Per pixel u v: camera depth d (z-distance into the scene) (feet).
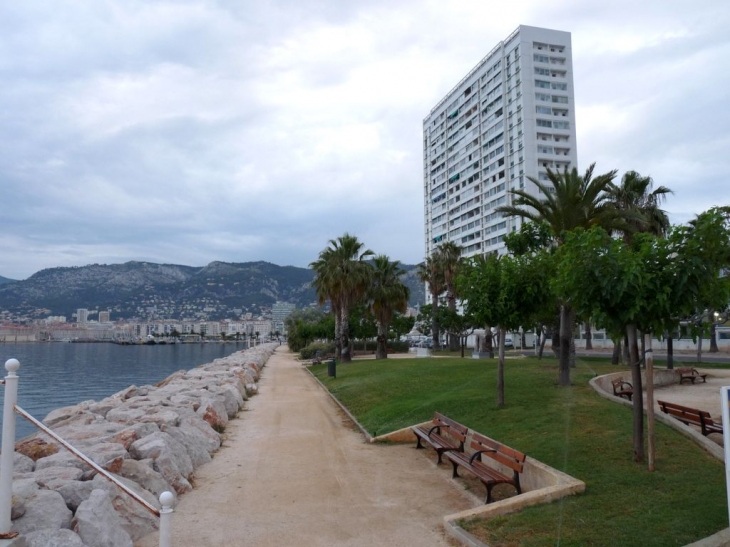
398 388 57.16
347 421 46.47
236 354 152.46
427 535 19.56
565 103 285.64
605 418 32.63
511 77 291.58
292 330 264.93
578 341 166.81
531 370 63.21
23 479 18.65
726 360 94.02
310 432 40.96
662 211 89.66
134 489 21.63
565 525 18.26
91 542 16.51
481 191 320.50
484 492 24.95
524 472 24.82
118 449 23.47
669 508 18.99
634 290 23.15
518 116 284.61
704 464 23.61
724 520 17.80
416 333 359.46
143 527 19.66
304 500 23.90
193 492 25.23
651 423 23.49
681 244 23.44
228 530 20.20
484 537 18.31
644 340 27.55
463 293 43.45
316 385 81.25
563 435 29.78
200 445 32.04
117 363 228.02
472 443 28.50
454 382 57.21
